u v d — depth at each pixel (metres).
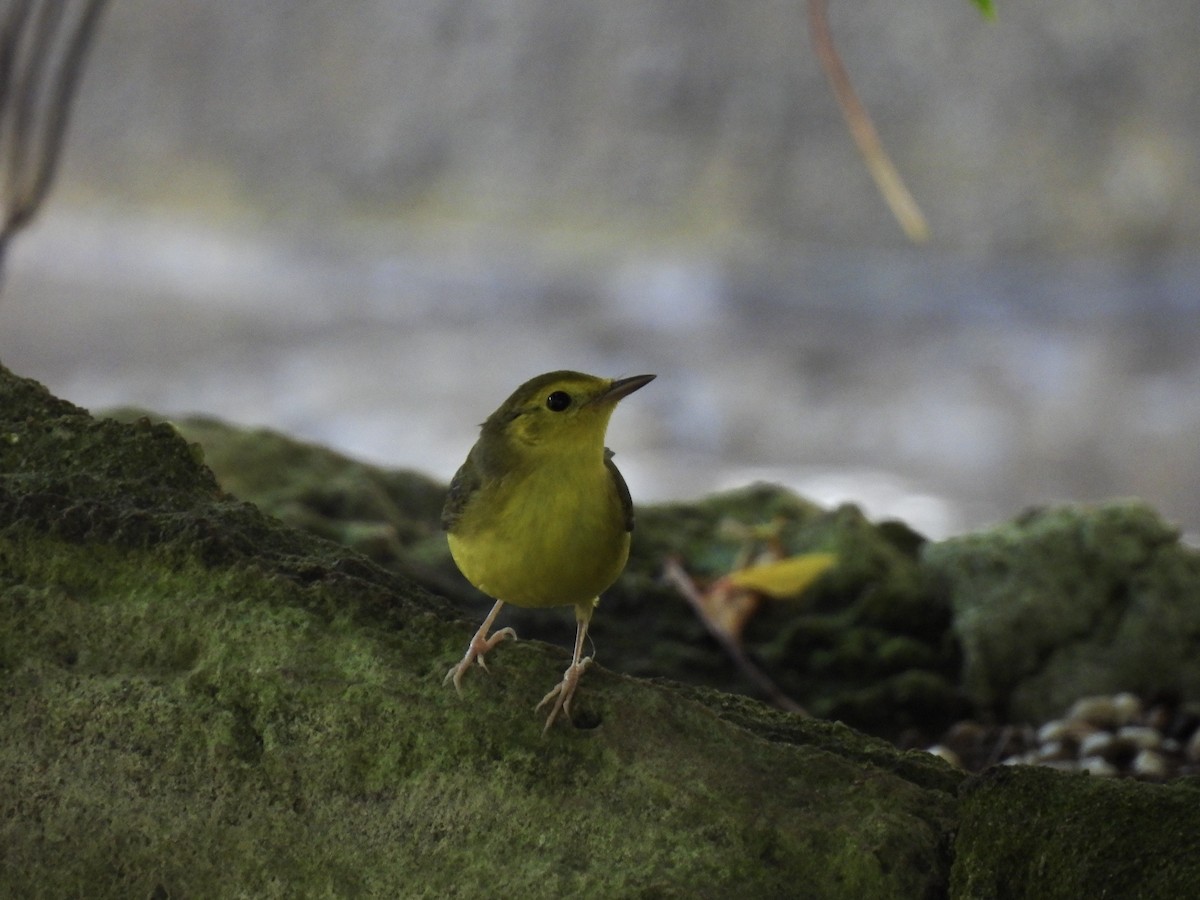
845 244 36.75
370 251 37.38
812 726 5.66
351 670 5.29
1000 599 9.98
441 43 42.09
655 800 5.00
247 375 27.12
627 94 40.44
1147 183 35.00
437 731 5.16
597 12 40.94
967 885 4.75
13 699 5.39
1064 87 35.97
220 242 37.81
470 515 5.54
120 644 5.45
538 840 4.98
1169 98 35.22
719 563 11.34
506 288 34.25
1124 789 4.75
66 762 5.32
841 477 21.56
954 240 35.72
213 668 5.32
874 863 4.79
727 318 31.62
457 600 10.30
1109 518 10.20
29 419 6.23
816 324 30.88
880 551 11.09
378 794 5.15
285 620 5.39
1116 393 25.36
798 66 38.72
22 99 9.74
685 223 38.56
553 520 5.44
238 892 5.14
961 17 36.59
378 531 10.44
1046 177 35.75
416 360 28.25
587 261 36.47
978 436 22.98
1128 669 9.58
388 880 5.02
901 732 9.62
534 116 41.19
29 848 5.30
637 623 10.45
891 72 37.50
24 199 9.77
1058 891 4.61
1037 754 8.85
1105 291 32.28
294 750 5.20
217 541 5.58
